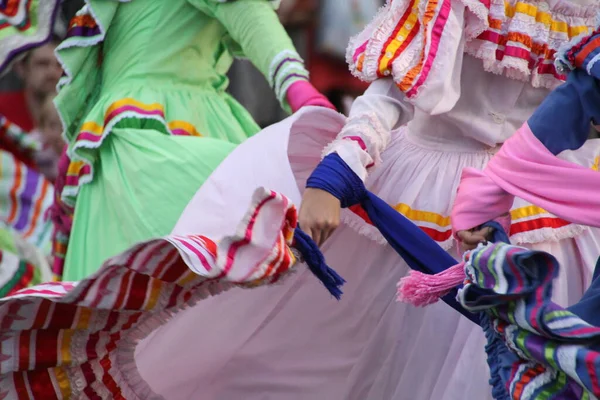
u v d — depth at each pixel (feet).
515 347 18.88
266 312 23.86
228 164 23.43
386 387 23.39
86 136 30.99
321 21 52.85
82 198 31.50
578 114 20.51
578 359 17.63
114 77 32.04
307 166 25.20
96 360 19.71
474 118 23.31
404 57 22.25
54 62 42.55
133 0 31.78
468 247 21.16
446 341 22.77
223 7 30.73
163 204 29.37
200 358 23.36
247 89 52.80
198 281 19.30
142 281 18.86
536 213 22.52
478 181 21.27
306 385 24.36
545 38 22.77
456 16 22.08
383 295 23.86
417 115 24.30
